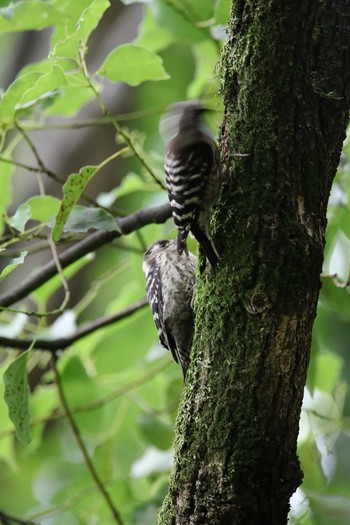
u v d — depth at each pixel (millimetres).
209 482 7473
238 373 7430
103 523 12539
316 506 11438
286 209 7504
